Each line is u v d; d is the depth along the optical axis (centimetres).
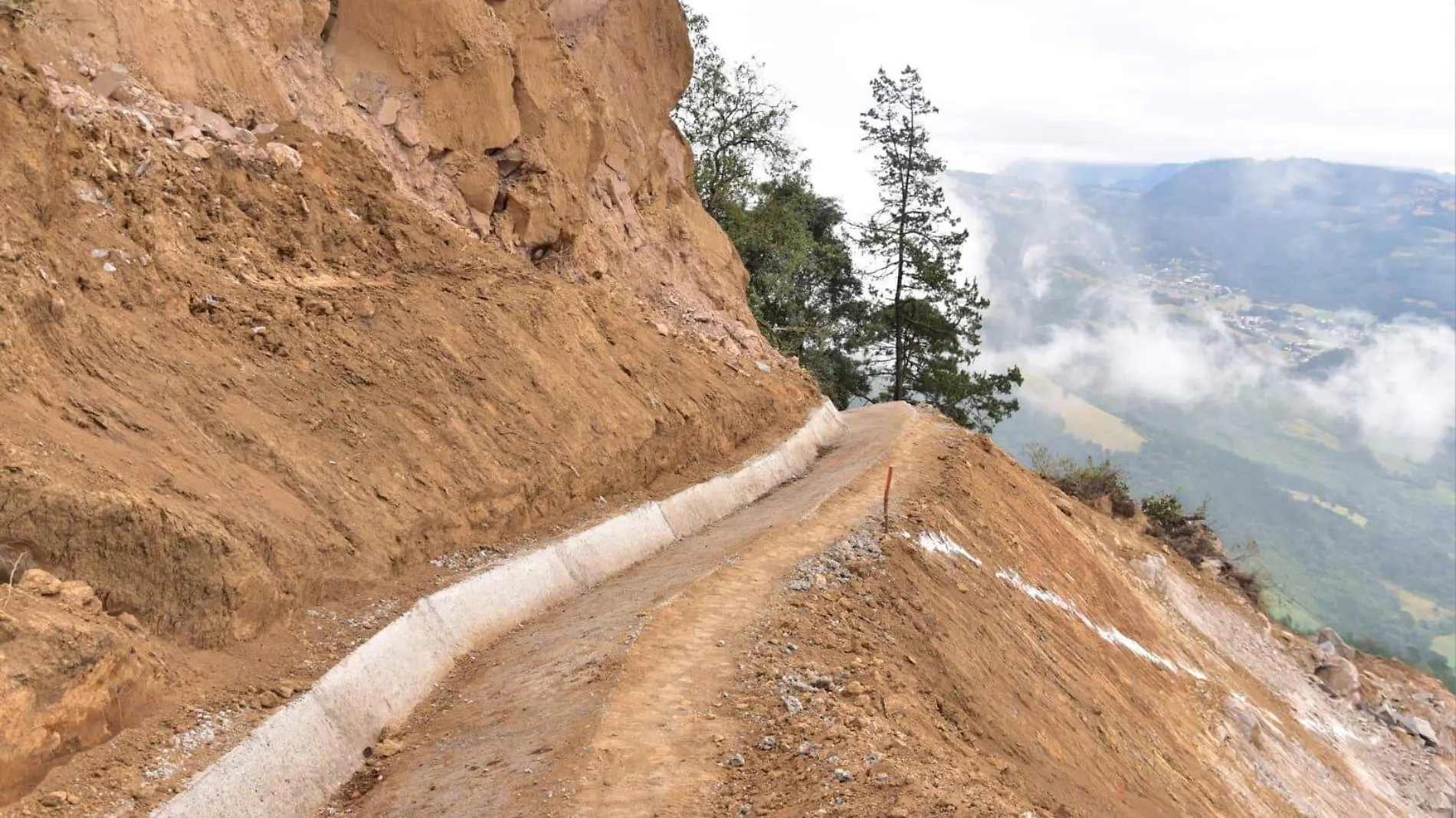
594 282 2284
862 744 920
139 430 995
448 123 1983
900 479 2034
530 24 2238
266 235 1420
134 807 734
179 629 901
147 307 1137
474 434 1455
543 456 1557
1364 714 3369
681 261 2884
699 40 4062
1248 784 2042
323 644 1030
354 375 1340
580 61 2625
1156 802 1485
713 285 2914
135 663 810
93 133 1184
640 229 2686
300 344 1308
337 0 1848
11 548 797
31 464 826
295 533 1073
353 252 1564
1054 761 1305
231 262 1314
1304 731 2831
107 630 785
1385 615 17450
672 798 833
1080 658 1853
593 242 2362
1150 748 1733
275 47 1675
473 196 2003
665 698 1019
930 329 4725
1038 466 4078
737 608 1270
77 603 797
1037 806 1000
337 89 1800
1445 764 3250
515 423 1546
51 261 1023
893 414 3080
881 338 4797
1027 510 2406
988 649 1484
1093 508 3797
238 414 1138
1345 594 18012
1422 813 2830
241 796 806
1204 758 1956
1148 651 2383
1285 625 3991
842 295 5203
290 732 889
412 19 1917
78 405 955
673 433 1961
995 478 2403
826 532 1620
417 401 1394
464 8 2006
